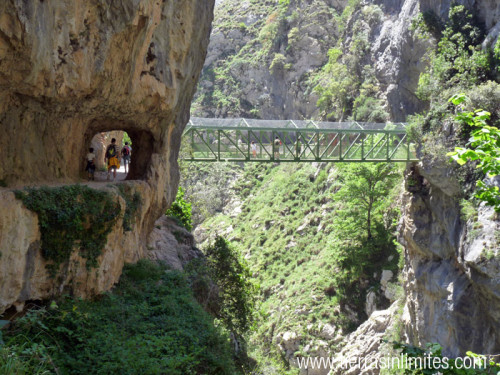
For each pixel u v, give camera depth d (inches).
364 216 1791.3
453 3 1434.5
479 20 1355.8
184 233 956.6
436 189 1163.3
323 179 2449.6
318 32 3309.5
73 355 404.2
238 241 2518.5
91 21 465.4
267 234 2412.6
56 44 423.5
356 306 1683.1
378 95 2322.8
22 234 403.9
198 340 516.7
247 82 3690.9
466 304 1021.2
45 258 437.1
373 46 2498.8
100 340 430.0
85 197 496.7
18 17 356.8
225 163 3260.3
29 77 401.1
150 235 821.9
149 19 535.2
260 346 1679.4
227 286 991.0
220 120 1181.1
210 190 2992.1
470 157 298.8
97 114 588.1
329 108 2743.6
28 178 477.1
